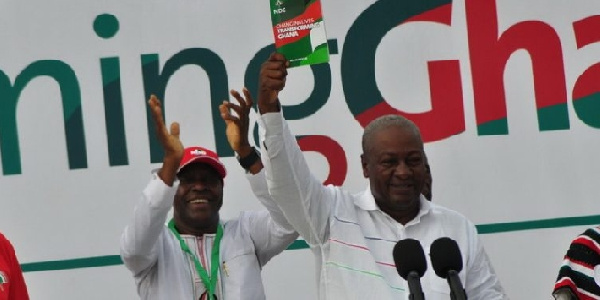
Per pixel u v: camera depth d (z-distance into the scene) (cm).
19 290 1569
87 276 2131
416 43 2212
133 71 2153
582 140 2225
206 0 2177
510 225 2208
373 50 2202
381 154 1514
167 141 1695
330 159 2181
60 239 2127
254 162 1702
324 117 2186
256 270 1891
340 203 1540
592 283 1553
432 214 1565
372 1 2206
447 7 2219
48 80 2136
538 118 2222
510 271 2205
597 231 1591
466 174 2205
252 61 2183
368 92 2197
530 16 2233
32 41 2136
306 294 2166
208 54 2172
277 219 1769
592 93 2231
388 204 1535
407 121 1546
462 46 2219
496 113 2216
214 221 1917
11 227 2117
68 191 2133
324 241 1523
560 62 2231
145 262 1788
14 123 2127
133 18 2158
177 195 1889
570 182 2220
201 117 2164
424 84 2208
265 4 2191
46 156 2133
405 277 1250
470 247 1557
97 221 2136
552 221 2216
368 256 1493
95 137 2142
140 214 1717
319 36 1396
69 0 2147
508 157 2212
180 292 1820
